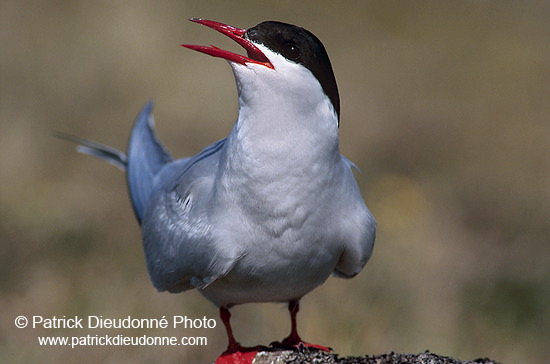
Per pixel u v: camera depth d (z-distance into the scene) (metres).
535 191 15.42
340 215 6.73
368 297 10.98
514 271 12.33
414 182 15.35
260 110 6.34
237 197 6.53
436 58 21.77
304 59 6.35
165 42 18.03
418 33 23.22
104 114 16.14
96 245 12.37
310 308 10.38
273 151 6.35
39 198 13.29
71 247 12.24
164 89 16.80
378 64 20.89
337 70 20.02
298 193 6.43
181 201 7.27
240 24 20.45
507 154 16.94
